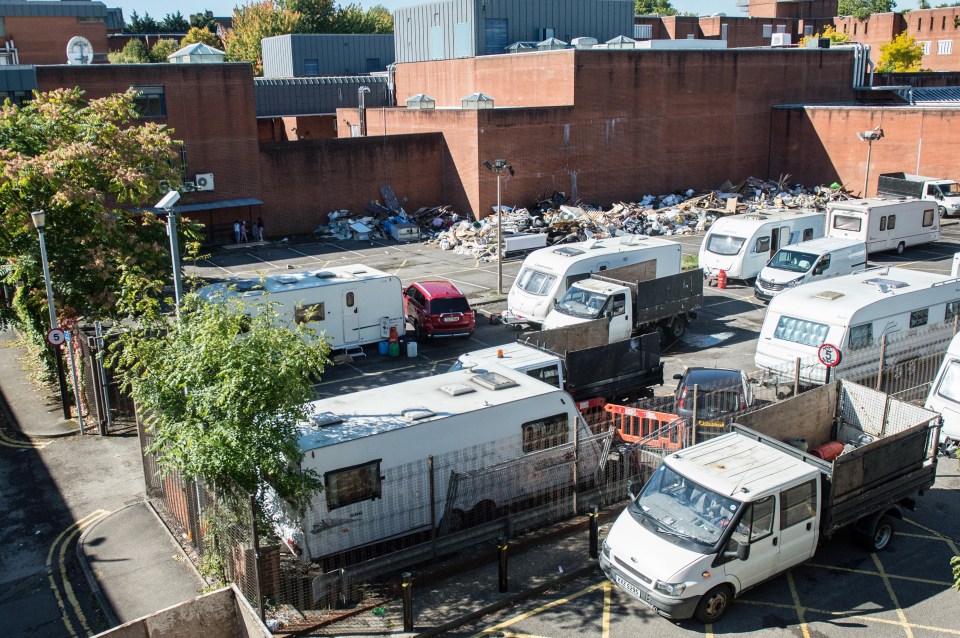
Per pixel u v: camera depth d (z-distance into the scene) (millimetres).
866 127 50188
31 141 20906
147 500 15602
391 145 45344
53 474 16875
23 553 13969
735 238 32031
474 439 13680
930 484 14148
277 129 61125
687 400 17688
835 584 12680
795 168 54438
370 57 72750
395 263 37094
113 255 20188
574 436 14789
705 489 12023
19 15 61125
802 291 21531
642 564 11531
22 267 19781
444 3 59438
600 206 48094
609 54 46656
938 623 11633
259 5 97625
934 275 22984
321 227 44188
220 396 11148
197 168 40312
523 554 13594
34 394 21406
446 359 24422
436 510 13445
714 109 51875
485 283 32969
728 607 12109
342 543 12578
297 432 11922
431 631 11508
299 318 23203
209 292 22625
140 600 12453
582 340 20734
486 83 52750
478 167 44031
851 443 16484
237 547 11750
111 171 21297
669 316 24938
